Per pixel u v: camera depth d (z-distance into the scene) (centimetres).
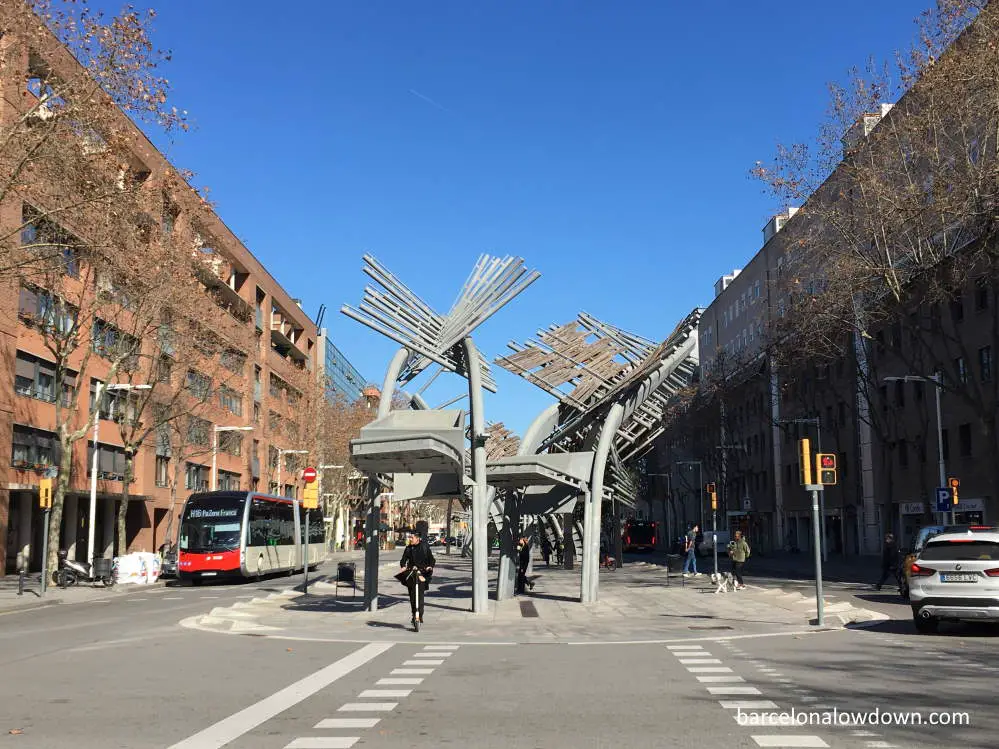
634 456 3381
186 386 4028
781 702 863
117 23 1911
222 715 820
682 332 2359
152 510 5203
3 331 3581
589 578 2255
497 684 993
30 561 4197
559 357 2348
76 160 2183
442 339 1912
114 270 3041
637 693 923
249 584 3562
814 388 5703
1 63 1991
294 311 8544
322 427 7219
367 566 2048
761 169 2989
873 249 3041
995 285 2917
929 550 1489
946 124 2673
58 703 886
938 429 4044
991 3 2456
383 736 723
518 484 2322
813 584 3172
